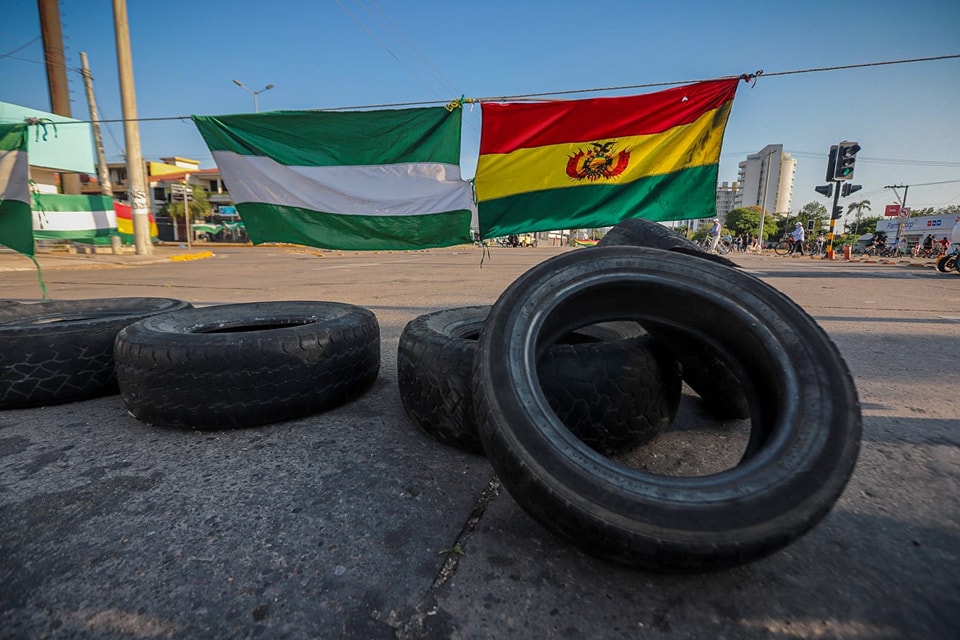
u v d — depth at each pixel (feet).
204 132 14.14
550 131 13.48
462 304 19.89
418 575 4.33
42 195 32.30
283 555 4.59
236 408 7.35
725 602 4.05
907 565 4.47
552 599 4.07
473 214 14.53
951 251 39.29
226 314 9.84
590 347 6.46
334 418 8.00
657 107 13.23
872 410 8.31
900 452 6.73
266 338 7.49
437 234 14.71
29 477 6.10
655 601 4.06
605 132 13.50
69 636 3.69
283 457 6.61
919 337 13.84
